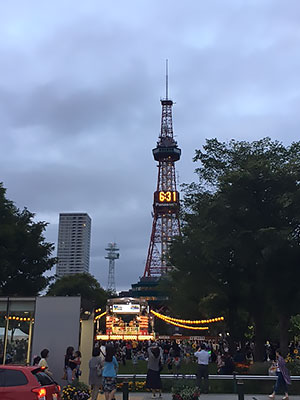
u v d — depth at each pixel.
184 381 17.02
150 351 17.31
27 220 48.06
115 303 62.25
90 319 21.06
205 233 32.34
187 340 71.00
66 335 17.89
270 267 30.97
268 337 56.06
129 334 61.16
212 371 29.64
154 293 111.19
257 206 31.41
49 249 47.81
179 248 36.66
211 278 36.59
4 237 42.28
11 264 43.09
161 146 160.00
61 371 17.53
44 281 47.41
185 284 40.28
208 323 69.50
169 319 67.19
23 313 19.03
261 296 33.47
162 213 140.12
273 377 18.97
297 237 30.81
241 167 33.28
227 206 31.41
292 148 35.16
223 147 37.47
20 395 9.99
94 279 95.00
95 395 14.84
